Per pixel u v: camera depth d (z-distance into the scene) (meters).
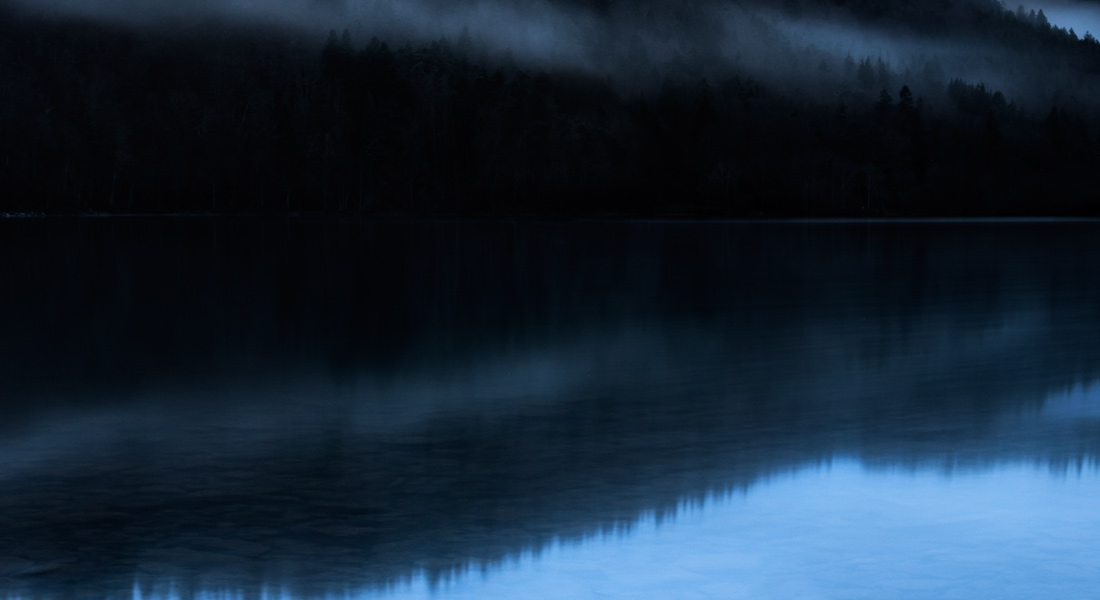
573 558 8.82
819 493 10.69
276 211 148.00
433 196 159.50
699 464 11.82
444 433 13.38
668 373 18.16
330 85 173.00
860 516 9.95
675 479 11.19
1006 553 8.94
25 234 72.44
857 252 57.47
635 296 31.91
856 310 28.23
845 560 8.81
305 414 14.59
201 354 20.31
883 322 25.62
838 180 182.25
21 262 45.19
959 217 173.75
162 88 184.00
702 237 77.44
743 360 19.72
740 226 110.12
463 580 8.34
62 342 21.86
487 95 181.00
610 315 26.97
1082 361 19.58
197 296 31.16
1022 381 17.44
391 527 9.55
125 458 12.04
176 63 195.75
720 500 10.44
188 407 15.10
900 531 9.51
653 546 9.12
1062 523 9.72
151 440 12.96
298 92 171.00
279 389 16.59
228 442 12.84
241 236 72.12
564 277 39.06
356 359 19.72
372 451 12.40
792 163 186.25
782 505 10.27
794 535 9.41
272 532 9.38
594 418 14.36
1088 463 11.90
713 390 16.53
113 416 14.42
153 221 107.31
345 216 141.62
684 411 14.83
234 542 9.12
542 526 9.61
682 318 26.30
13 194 130.25
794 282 37.38
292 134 156.00
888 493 10.70
